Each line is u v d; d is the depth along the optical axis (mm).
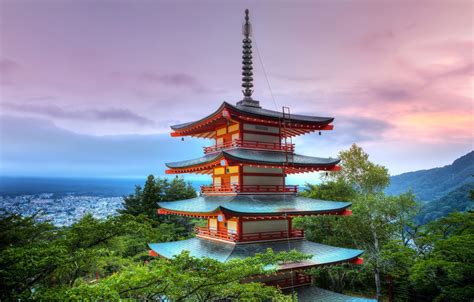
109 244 19062
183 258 15875
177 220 70625
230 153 28859
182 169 34094
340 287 47062
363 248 46781
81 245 16516
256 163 27875
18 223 19906
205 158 34062
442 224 38625
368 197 46594
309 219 50531
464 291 28984
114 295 12312
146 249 53969
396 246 37875
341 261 26766
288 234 29938
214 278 15602
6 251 11859
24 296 11227
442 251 30672
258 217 26422
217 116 29844
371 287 48531
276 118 30547
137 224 17297
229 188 29969
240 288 17281
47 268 12883
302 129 33906
